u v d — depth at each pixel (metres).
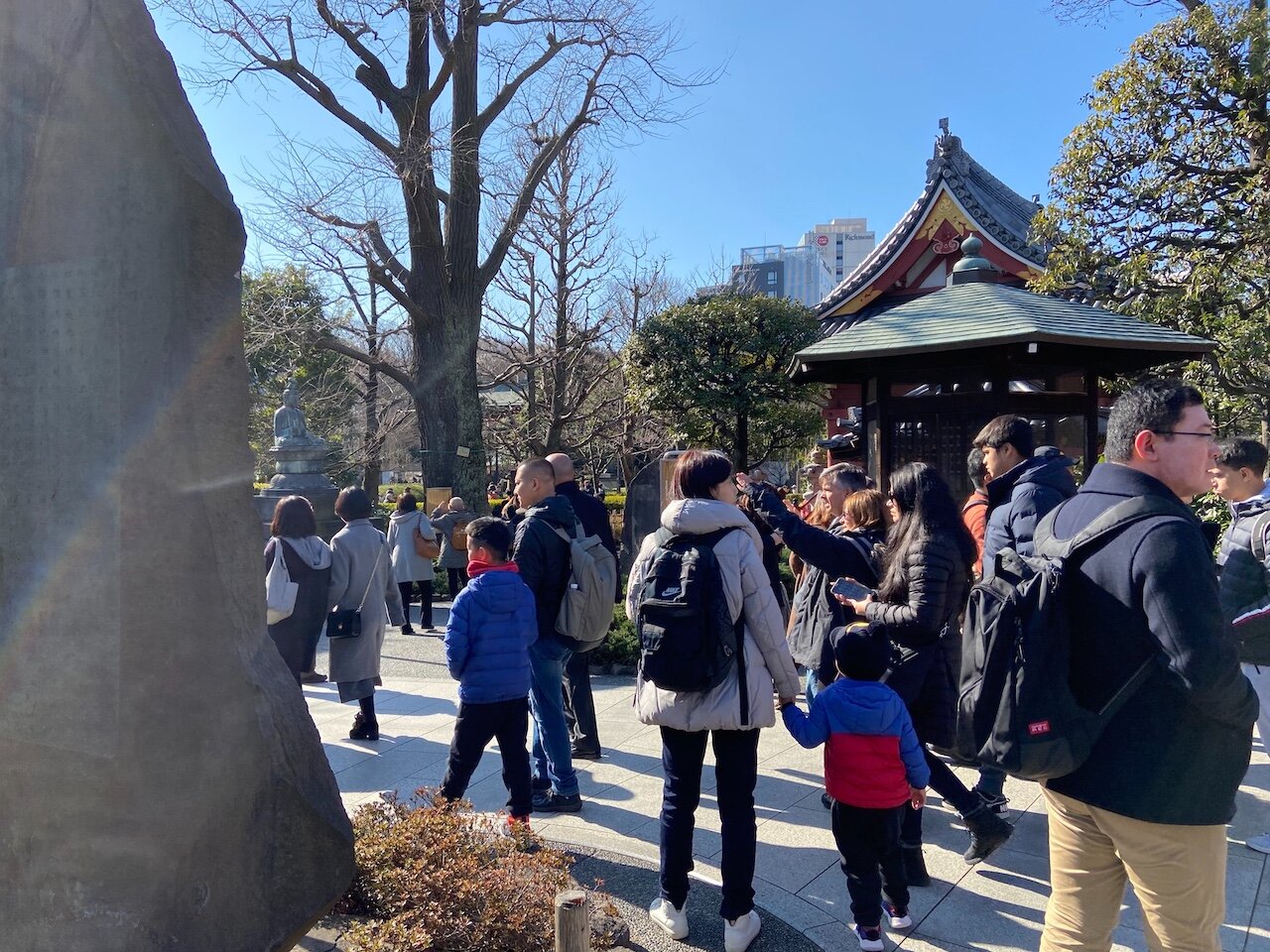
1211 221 8.56
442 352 14.40
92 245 2.01
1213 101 8.43
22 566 2.01
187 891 1.98
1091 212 9.17
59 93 2.04
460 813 3.44
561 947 2.22
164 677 2.00
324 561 5.06
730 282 26.16
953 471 5.80
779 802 4.36
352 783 4.68
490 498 17.52
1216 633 1.92
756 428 16.16
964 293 6.19
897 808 2.99
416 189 13.48
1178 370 8.49
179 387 2.09
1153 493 2.14
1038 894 3.38
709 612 2.89
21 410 2.02
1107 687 2.08
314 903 2.28
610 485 32.88
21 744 1.99
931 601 3.28
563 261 19.55
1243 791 4.37
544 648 4.20
